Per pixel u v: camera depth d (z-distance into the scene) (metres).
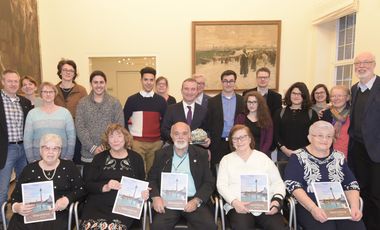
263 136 3.29
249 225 2.41
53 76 5.91
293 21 5.88
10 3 4.33
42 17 5.61
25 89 3.73
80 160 3.44
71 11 5.79
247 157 2.76
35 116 3.00
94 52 5.88
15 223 2.42
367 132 2.71
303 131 3.35
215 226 2.47
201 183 2.76
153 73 3.51
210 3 5.82
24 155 3.25
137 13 5.83
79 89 3.60
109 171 2.68
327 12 5.18
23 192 2.43
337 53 5.59
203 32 5.82
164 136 3.31
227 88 3.48
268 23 5.80
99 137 3.15
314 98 3.94
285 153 3.39
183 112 3.32
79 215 2.66
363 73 2.76
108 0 5.79
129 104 3.53
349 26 5.21
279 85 6.00
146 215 2.56
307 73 6.00
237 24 5.80
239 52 5.87
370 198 2.89
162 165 2.78
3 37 4.12
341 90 3.27
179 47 5.91
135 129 3.51
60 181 2.57
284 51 5.95
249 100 3.28
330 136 2.49
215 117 3.45
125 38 5.88
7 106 3.06
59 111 3.08
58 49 5.86
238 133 2.70
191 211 2.57
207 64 5.89
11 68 4.34
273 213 2.50
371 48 4.00
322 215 2.28
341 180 2.54
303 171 2.55
